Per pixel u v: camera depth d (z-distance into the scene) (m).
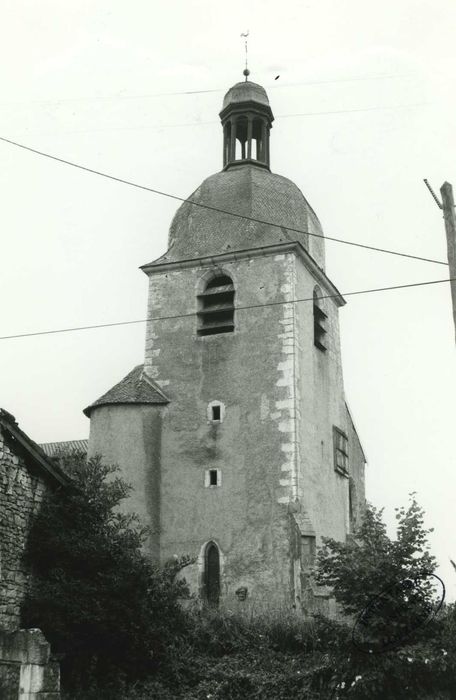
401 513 21.50
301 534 28.36
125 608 20.08
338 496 33.12
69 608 19.67
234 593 28.72
